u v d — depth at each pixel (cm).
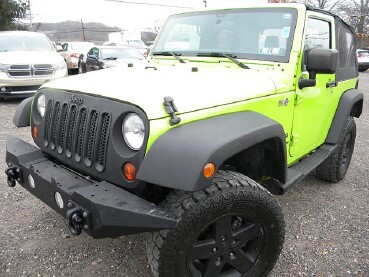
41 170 258
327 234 337
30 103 321
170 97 218
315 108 357
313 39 346
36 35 1046
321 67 290
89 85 252
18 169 272
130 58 1317
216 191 219
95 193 208
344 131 426
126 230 202
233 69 311
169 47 383
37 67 904
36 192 260
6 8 2511
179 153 198
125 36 3089
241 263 244
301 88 317
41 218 350
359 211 384
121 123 221
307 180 468
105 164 226
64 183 235
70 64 1661
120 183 221
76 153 246
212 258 231
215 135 208
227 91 252
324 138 411
